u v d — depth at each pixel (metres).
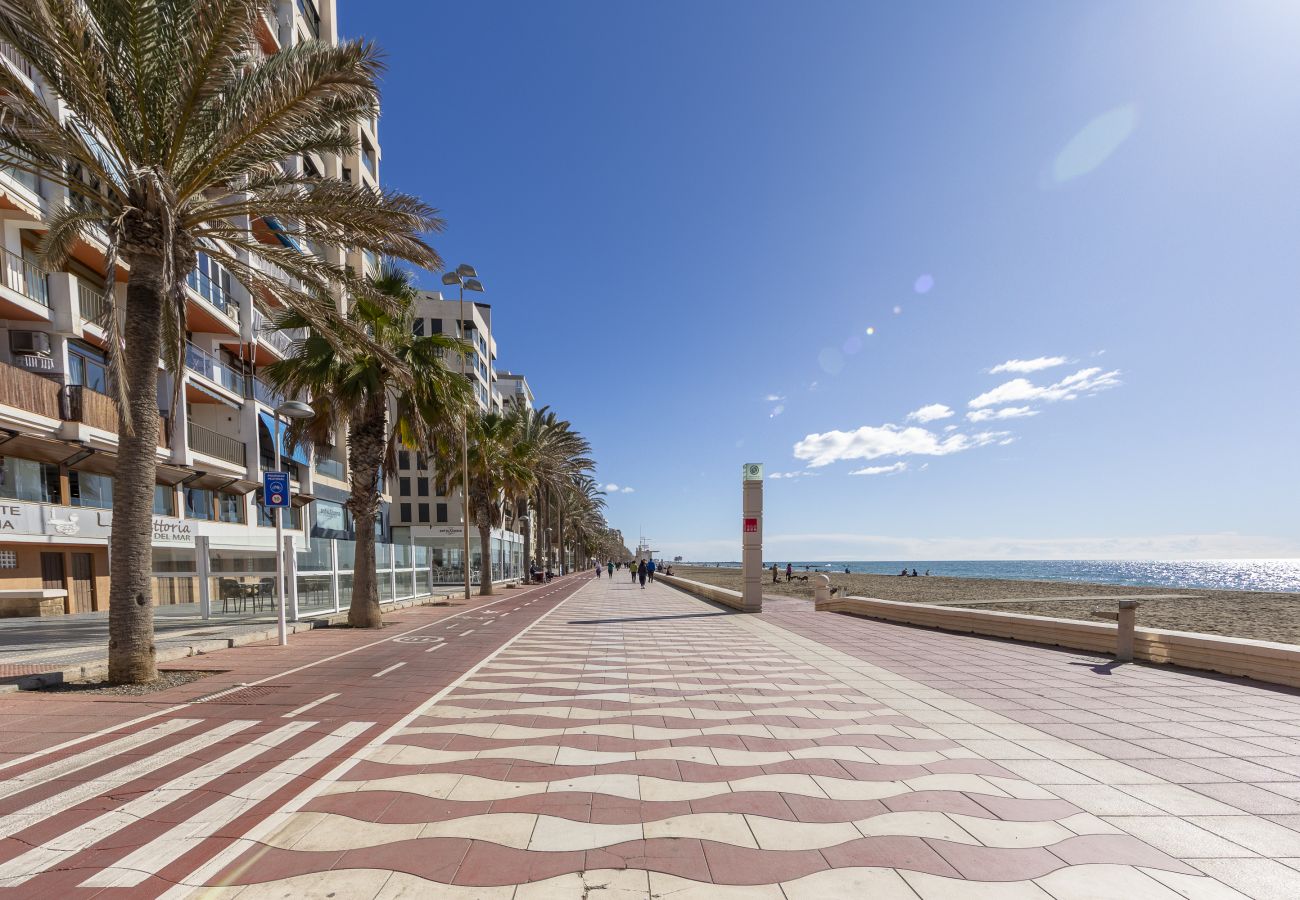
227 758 4.91
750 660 9.64
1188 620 16.89
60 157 8.79
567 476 55.88
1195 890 2.99
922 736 5.43
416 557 24.86
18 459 16.72
